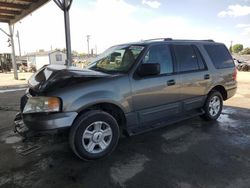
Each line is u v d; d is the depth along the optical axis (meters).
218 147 3.79
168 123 4.16
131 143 3.96
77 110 3.08
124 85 3.46
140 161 3.33
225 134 4.37
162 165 3.21
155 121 4.05
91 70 3.68
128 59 3.83
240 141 4.04
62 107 3.00
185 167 3.15
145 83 3.69
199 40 4.93
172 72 4.13
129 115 3.59
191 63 4.51
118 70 3.73
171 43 4.27
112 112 3.62
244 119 5.32
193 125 4.89
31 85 3.46
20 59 41.06
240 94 8.55
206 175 2.95
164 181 2.82
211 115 5.08
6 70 26.73
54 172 3.05
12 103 7.13
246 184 2.75
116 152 3.63
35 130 2.99
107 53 4.39
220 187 2.69
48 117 2.94
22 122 3.39
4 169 3.13
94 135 3.32
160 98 3.94
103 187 2.71
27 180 2.87
